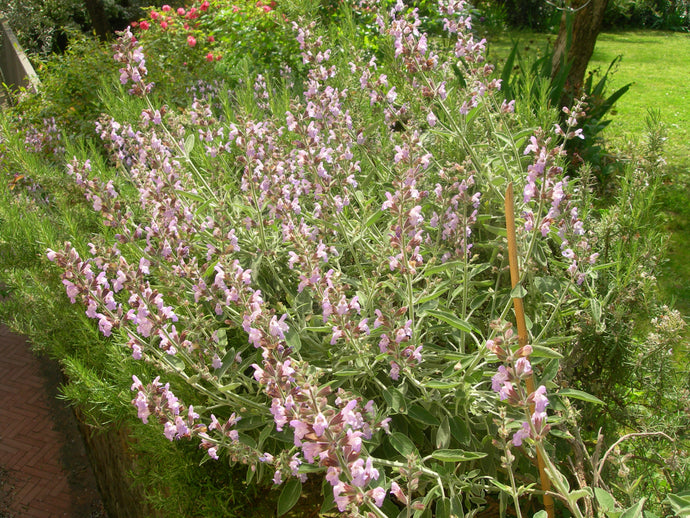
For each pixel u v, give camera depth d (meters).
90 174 3.85
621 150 7.22
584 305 2.82
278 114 4.67
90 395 3.20
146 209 3.06
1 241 4.19
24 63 11.34
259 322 2.08
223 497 2.77
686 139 8.52
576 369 3.02
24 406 5.63
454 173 3.30
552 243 3.52
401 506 2.51
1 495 4.73
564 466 2.51
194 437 2.75
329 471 1.49
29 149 6.25
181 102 6.64
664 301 4.54
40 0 18.22
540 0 17.28
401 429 2.56
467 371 2.22
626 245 3.16
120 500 4.02
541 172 2.25
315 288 2.32
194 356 2.64
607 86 11.52
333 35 5.91
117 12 18.72
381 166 3.88
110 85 6.61
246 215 3.38
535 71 6.38
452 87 4.44
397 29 3.25
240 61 6.51
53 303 3.73
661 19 18.89
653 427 2.66
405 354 2.22
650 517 1.67
